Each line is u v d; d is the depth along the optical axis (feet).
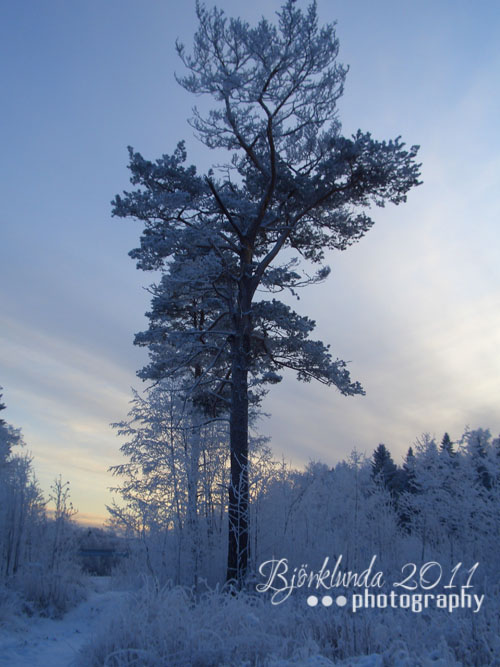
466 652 20.62
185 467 47.93
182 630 23.48
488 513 46.73
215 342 61.16
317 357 51.16
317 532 47.34
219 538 48.06
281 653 22.06
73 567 53.78
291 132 50.85
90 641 24.40
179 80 47.91
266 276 53.98
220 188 51.62
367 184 50.21
